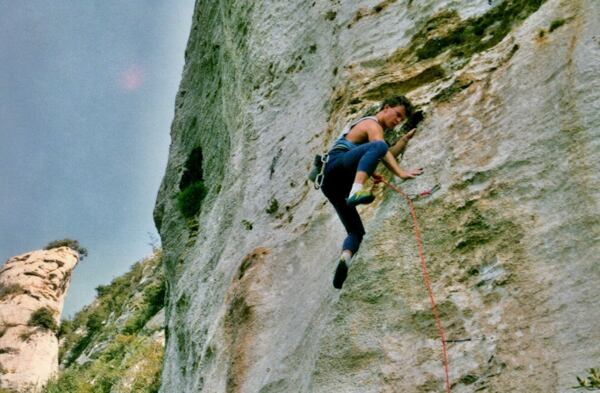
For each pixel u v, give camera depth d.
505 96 5.18
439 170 5.20
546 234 4.37
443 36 6.42
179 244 13.12
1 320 46.22
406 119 5.80
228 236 9.16
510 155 4.82
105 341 36.59
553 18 5.27
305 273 6.49
